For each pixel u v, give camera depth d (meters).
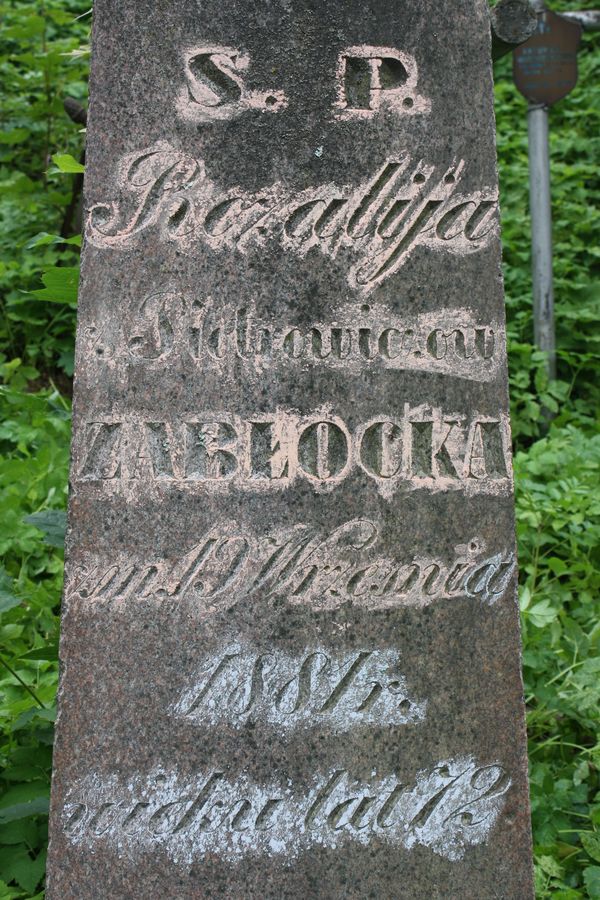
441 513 2.36
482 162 2.42
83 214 2.30
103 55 2.29
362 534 2.32
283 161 2.33
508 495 2.39
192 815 2.23
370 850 2.26
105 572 2.25
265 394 2.31
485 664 2.35
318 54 2.36
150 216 2.30
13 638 3.30
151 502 2.27
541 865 2.64
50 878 2.19
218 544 2.28
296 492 2.30
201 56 2.32
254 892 2.22
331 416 2.32
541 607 3.25
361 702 2.29
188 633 2.26
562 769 3.04
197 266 2.30
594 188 6.49
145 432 2.28
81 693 2.23
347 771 2.27
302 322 2.32
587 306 5.37
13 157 6.05
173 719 2.24
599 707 3.06
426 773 2.30
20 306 5.10
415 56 2.40
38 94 6.18
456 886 2.29
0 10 6.84
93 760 2.22
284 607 2.29
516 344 4.96
